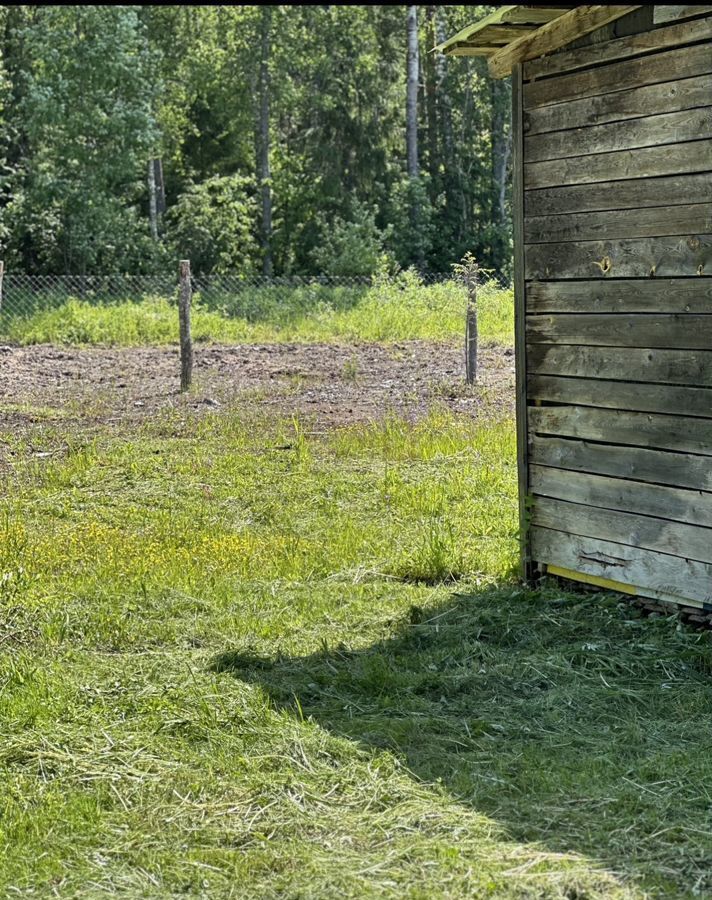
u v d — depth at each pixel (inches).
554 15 262.4
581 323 267.7
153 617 263.9
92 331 823.7
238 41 1514.5
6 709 204.8
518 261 283.0
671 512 249.8
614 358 259.9
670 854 155.3
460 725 202.1
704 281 238.5
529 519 286.7
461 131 1683.1
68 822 167.2
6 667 224.1
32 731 196.7
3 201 1320.1
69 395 582.6
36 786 178.5
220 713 203.6
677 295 244.2
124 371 677.3
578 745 194.7
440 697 217.3
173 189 1648.6
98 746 191.6
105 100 1273.4
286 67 1524.4
